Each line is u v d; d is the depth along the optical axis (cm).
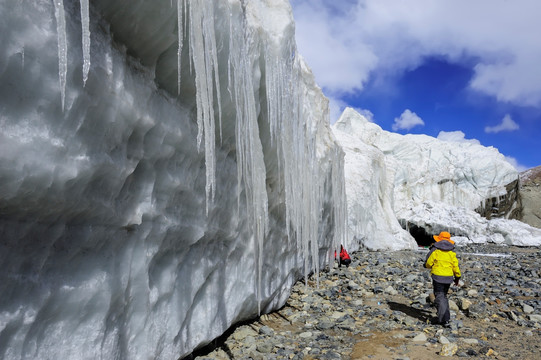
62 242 204
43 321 192
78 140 191
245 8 363
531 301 647
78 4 191
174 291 312
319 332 492
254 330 483
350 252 1238
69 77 179
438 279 530
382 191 1614
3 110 154
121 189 242
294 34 475
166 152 279
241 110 350
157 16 234
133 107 229
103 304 228
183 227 313
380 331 501
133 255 262
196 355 387
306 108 603
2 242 173
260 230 422
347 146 1491
